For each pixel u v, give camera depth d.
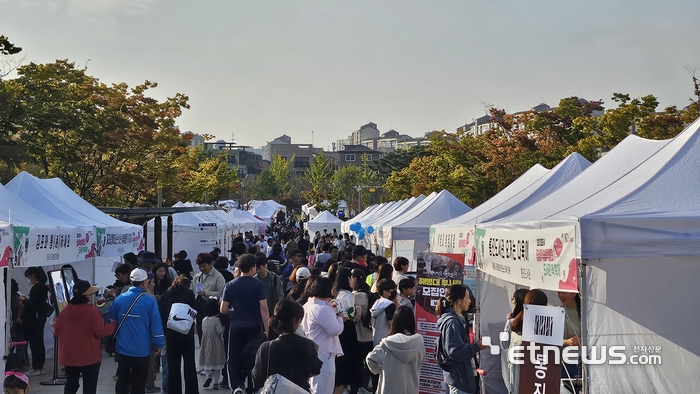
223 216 30.64
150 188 29.92
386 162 82.12
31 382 10.65
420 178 42.91
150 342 8.54
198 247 24.67
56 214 12.60
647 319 6.25
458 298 7.20
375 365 6.86
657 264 6.29
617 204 5.96
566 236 5.78
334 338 7.65
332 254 16.78
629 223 5.52
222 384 10.49
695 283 6.28
